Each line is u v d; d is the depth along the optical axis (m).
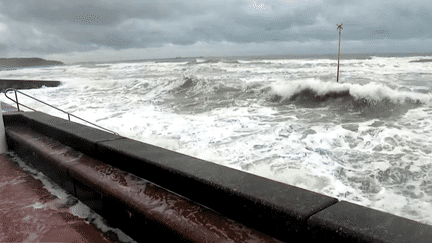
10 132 4.41
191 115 10.41
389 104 10.92
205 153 6.30
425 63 31.44
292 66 34.53
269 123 8.86
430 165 5.25
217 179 1.93
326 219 1.35
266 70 29.92
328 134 7.47
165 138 7.50
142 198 2.12
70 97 15.59
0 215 2.56
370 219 1.34
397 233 1.21
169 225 1.78
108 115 10.55
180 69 36.66
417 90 14.27
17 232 2.29
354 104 11.45
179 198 2.11
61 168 2.99
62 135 3.66
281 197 1.62
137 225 2.08
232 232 1.64
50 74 38.50
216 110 11.39
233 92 15.48
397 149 6.16
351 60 38.72
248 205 1.68
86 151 3.21
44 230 2.31
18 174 3.57
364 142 6.73
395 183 4.69
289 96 13.51
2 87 20.48
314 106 11.74
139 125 8.95
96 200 2.55
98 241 2.16
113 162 2.83
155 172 2.35
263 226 1.62
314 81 14.08
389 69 26.97
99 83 22.42
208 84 17.52
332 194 4.42
